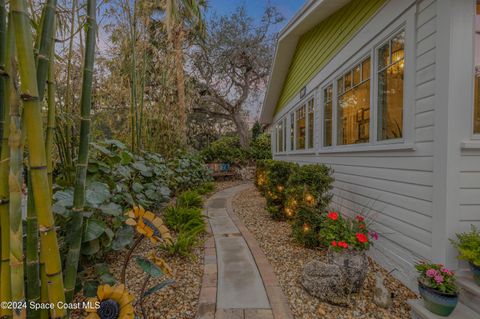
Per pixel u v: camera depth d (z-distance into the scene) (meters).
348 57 3.68
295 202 3.52
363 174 3.25
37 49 1.06
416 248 2.28
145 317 1.54
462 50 1.95
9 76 0.86
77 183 1.16
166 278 2.33
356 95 3.50
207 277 2.38
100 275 1.72
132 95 3.80
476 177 1.96
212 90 12.04
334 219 2.58
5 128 0.85
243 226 4.08
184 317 1.81
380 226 2.86
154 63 4.79
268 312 1.87
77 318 1.73
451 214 1.95
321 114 4.80
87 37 1.14
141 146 4.52
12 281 0.82
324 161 4.68
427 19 2.18
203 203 5.60
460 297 1.83
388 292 2.04
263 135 13.23
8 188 0.84
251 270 2.52
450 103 1.95
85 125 1.16
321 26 4.81
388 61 2.78
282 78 8.04
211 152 11.20
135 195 3.06
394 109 2.67
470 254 1.75
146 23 3.88
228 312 1.86
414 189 2.31
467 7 1.95
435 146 2.06
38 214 0.87
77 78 2.43
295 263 2.72
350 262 2.22
